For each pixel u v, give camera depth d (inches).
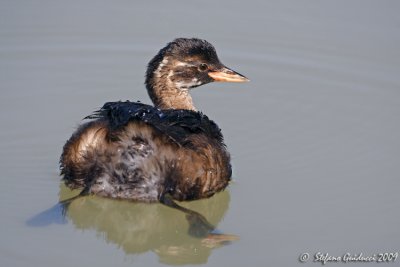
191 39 581.0
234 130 604.7
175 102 581.6
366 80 681.6
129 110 462.9
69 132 584.4
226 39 730.8
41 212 471.8
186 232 470.9
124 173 456.1
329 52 715.4
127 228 473.7
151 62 580.1
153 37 729.0
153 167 454.9
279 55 714.8
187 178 468.1
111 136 453.4
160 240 469.7
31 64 690.8
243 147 577.0
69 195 493.0
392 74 686.5
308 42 728.3
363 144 584.1
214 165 483.5
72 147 474.0
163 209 474.9
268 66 702.5
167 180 460.1
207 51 576.4
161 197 460.8
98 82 670.5
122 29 739.4
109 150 454.9
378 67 695.1
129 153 451.8
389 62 701.3
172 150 457.4
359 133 600.7
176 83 578.2
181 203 482.9
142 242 466.3
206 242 456.4
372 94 662.5
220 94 666.8
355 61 704.4
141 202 466.0
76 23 745.0
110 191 463.5
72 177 477.1
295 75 690.8
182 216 478.6
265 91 669.3
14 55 701.3
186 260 450.0
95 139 459.2
